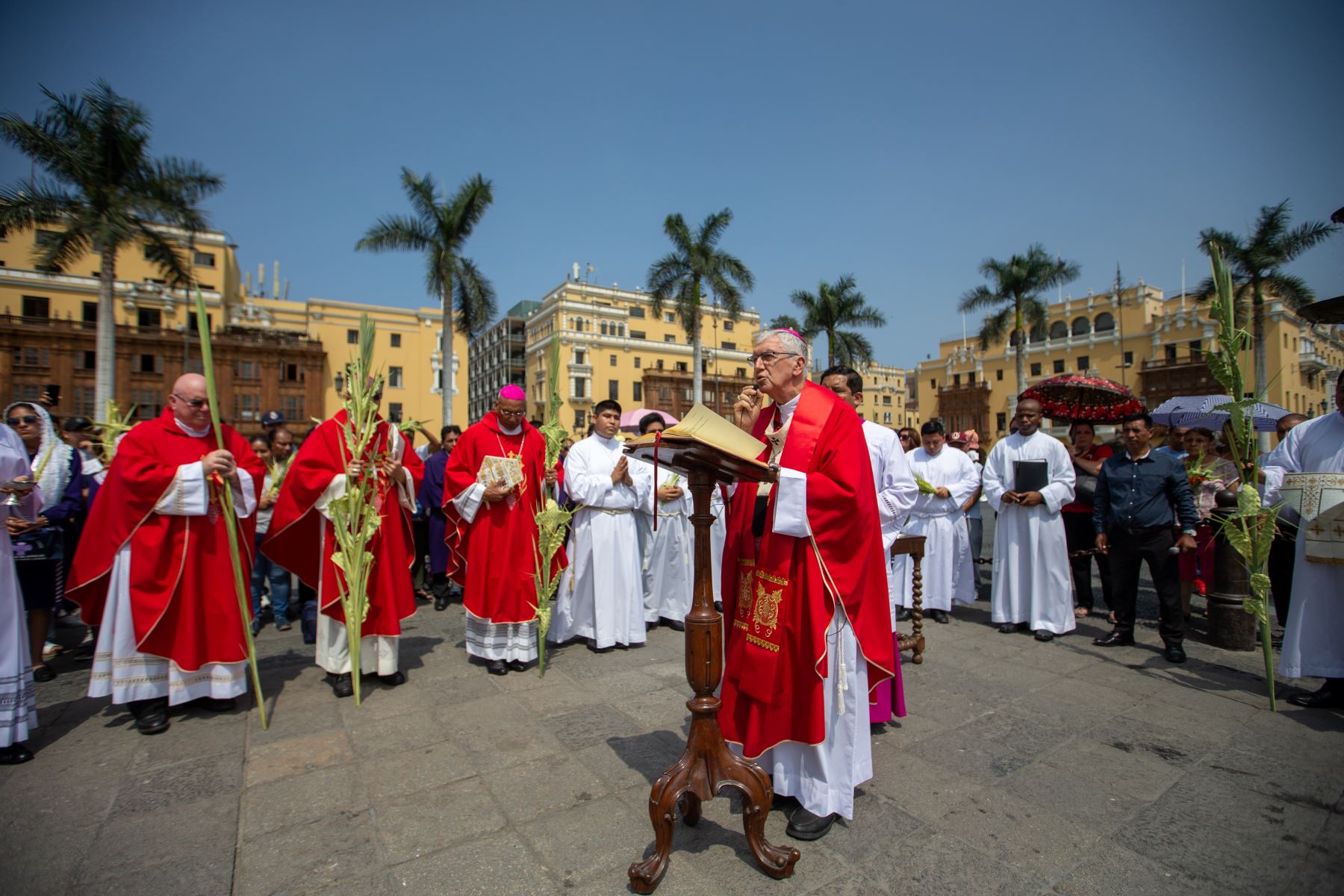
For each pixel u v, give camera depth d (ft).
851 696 9.09
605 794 10.34
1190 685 15.31
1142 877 8.22
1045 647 18.56
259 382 146.61
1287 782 10.69
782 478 8.71
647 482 20.53
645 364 194.70
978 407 192.13
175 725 13.20
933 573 21.66
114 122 56.70
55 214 56.24
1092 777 10.84
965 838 9.10
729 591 10.03
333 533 14.88
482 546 16.44
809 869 8.41
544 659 16.83
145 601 12.75
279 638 20.25
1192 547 16.53
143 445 13.21
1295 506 14.28
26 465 12.39
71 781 10.90
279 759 11.64
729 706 9.65
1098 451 23.94
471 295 82.43
